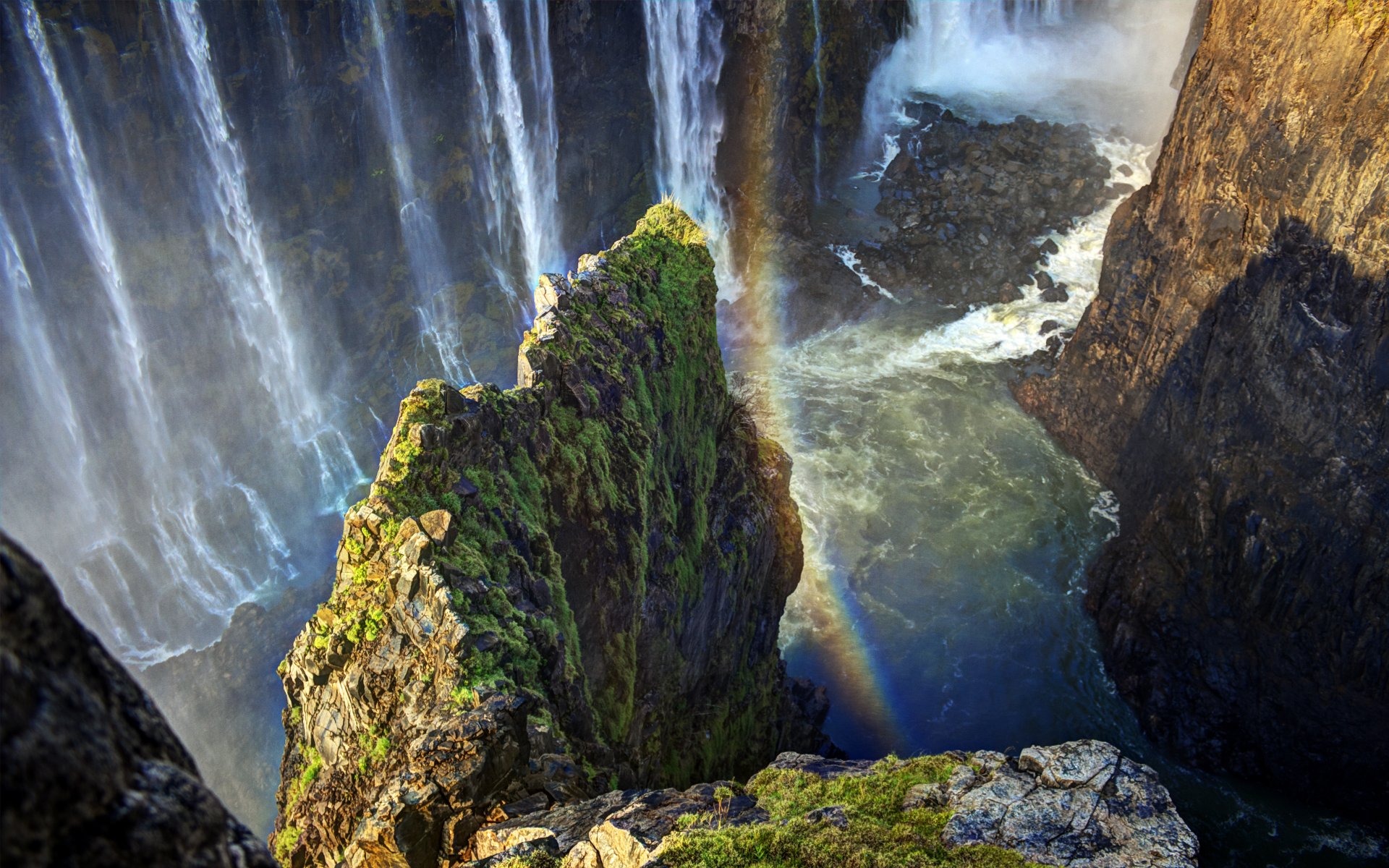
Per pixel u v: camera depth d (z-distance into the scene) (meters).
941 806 19.66
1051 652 54.34
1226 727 48.00
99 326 51.66
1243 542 49.38
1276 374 49.03
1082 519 60.97
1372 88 43.53
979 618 56.22
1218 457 51.91
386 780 20.72
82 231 50.16
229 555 57.53
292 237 58.88
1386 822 43.47
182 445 56.09
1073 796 19.34
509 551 25.17
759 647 45.91
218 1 51.88
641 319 36.72
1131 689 51.38
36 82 46.88
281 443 59.81
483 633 21.86
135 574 54.16
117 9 48.53
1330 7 44.97
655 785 33.25
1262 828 44.31
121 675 4.37
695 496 39.56
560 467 29.77
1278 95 48.34
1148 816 18.92
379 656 22.45
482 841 18.50
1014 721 51.19
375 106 60.28
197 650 55.00
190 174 53.31
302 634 24.28
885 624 56.12
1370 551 44.22
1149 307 59.22
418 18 60.78
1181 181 56.31
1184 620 51.47
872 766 22.55
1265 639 48.34
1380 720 44.22
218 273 55.56
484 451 26.78
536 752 20.95
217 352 56.53
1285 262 48.47
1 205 47.16
